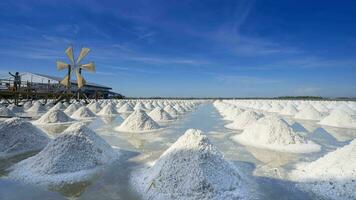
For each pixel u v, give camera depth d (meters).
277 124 6.43
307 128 9.16
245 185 3.55
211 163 3.44
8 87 17.36
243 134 7.16
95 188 3.46
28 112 13.77
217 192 3.14
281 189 3.50
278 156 5.18
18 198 3.14
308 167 4.19
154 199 3.11
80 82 18.05
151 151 5.52
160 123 10.41
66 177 3.77
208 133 8.02
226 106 17.22
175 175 3.34
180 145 3.83
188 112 16.44
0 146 5.05
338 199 3.12
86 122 10.54
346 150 3.87
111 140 6.78
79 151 4.25
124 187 3.50
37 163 4.05
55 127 8.68
